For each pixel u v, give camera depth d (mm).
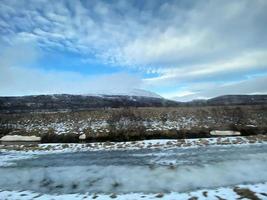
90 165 15000
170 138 24781
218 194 9367
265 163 13664
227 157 15336
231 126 28141
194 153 17047
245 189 9719
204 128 27609
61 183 11938
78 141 25406
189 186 10742
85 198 9688
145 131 27125
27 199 9758
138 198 9422
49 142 25703
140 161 15438
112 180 12039
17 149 21281
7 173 13961
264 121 29906
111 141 24656
